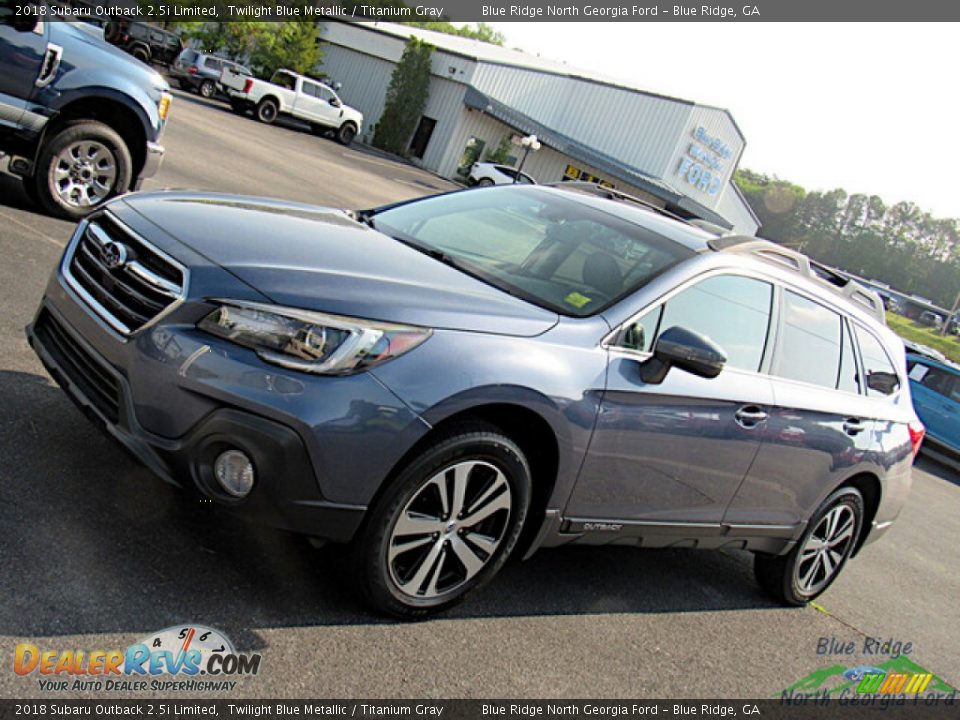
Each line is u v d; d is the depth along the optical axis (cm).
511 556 410
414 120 3884
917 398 1423
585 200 447
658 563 482
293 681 267
